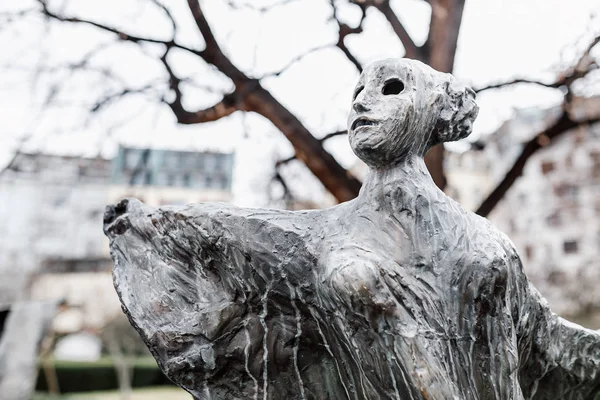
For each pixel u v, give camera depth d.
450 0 4.89
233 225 1.72
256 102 5.06
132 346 11.73
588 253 14.48
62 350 13.62
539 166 14.63
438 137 1.71
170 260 1.85
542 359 1.82
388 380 1.49
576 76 5.18
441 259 1.56
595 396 1.96
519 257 1.65
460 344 1.53
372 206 1.63
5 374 5.35
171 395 10.91
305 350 1.74
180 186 12.39
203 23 4.87
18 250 13.14
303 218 1.75
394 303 1.48
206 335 1.74
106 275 12.77
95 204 13.15
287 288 1.69
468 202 14.34
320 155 5.12
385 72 1.67
